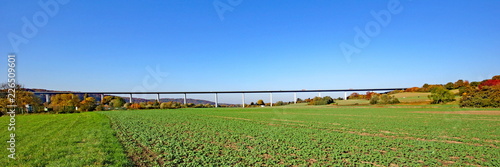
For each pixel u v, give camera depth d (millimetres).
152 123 30359
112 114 48250
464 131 21906
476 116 36156
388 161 11648
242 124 29797
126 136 19469
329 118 37969
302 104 116812
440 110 50156
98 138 17609
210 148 15062
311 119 36531
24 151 13172
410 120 32562
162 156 13031
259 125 28562
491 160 12109
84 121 31281
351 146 15594
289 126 27562
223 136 19844
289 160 12055
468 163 11727
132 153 13656
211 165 11141
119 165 10977
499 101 51062
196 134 20812
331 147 15195
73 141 16203
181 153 13391
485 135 19500
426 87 105812
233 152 13898
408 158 12508
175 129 24438
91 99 88250
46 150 13531
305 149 14570
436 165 11273
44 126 25500
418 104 71812
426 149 14531
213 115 46312
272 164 11469
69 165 10766
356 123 29969
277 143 16750
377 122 30797
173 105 91500
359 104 86312
